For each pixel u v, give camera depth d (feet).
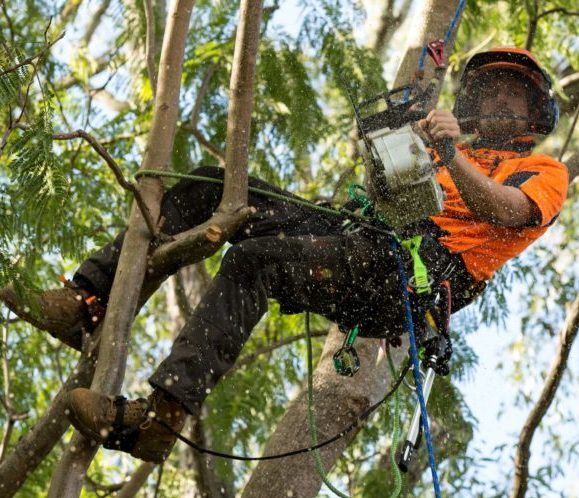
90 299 20.47
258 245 19.62
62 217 19.33
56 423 20.66
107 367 19.44
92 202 33.40
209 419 31.94
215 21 35.70
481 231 20.95
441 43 20.94
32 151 18.71
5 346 26.25
